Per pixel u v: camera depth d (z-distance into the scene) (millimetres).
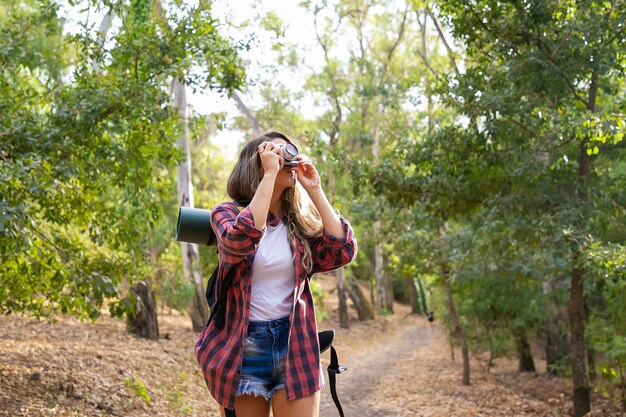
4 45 8352
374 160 13000
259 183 2777
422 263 18734
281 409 2699
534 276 14430
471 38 10781
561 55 9812
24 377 8773
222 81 8672
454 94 10688
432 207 11898
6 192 6637
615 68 9977
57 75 11211
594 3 9688
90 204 8367
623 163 11664
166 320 23547
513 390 17531
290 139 2906
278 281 2764
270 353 2721
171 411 9828
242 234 2559
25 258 7750
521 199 10508
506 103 10031
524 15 9992
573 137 10117
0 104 7957
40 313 8453
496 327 20109
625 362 12984
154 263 18016
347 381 18969
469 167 10945
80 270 7664
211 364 2703
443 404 15266
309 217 2896
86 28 8703
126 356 12664
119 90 7898
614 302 12555
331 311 40969
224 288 2734
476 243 14906
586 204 10148
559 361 19406
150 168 8742
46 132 7586
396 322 41156
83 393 8828
